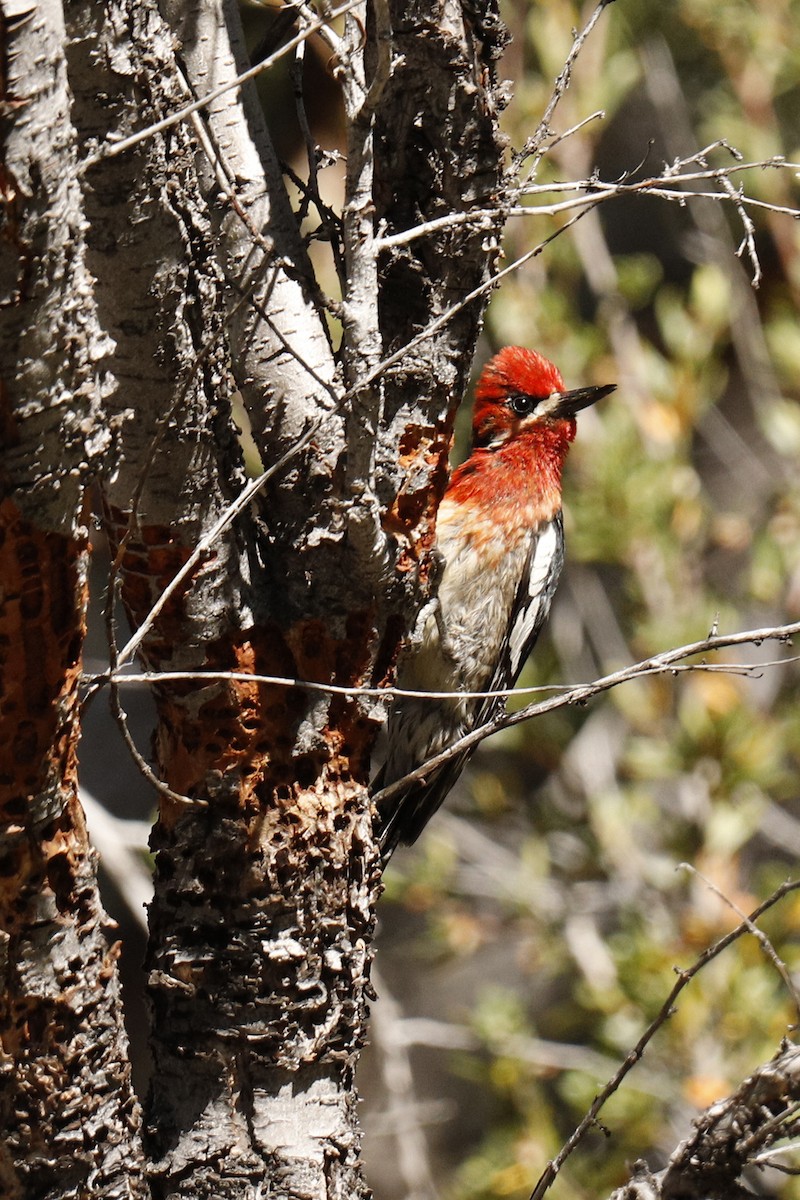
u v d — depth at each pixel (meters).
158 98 5.14
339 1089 6.06
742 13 15.17
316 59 13.59
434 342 6.12
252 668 5.86
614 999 13.54
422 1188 13.20
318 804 5.98
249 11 13.28
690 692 14.33
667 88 15.29
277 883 5.88
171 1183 5.82
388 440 6.08
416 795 10.58
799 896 13.44
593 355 14.50
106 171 5.09
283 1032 5.88
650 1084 13.08
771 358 15.17
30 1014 5.22
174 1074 5.93
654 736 14.48
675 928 13.91
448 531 10.58
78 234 4.54
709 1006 13.15
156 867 6.04
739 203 5.70
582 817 15.50
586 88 13.88
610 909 15.34
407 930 19.45
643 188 5.70
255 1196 5.83
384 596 6.06
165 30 5.25
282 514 5.96
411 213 6.09
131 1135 5.52
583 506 14.22
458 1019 18.16
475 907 16.22
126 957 17.12
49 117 4.38
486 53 6.10
